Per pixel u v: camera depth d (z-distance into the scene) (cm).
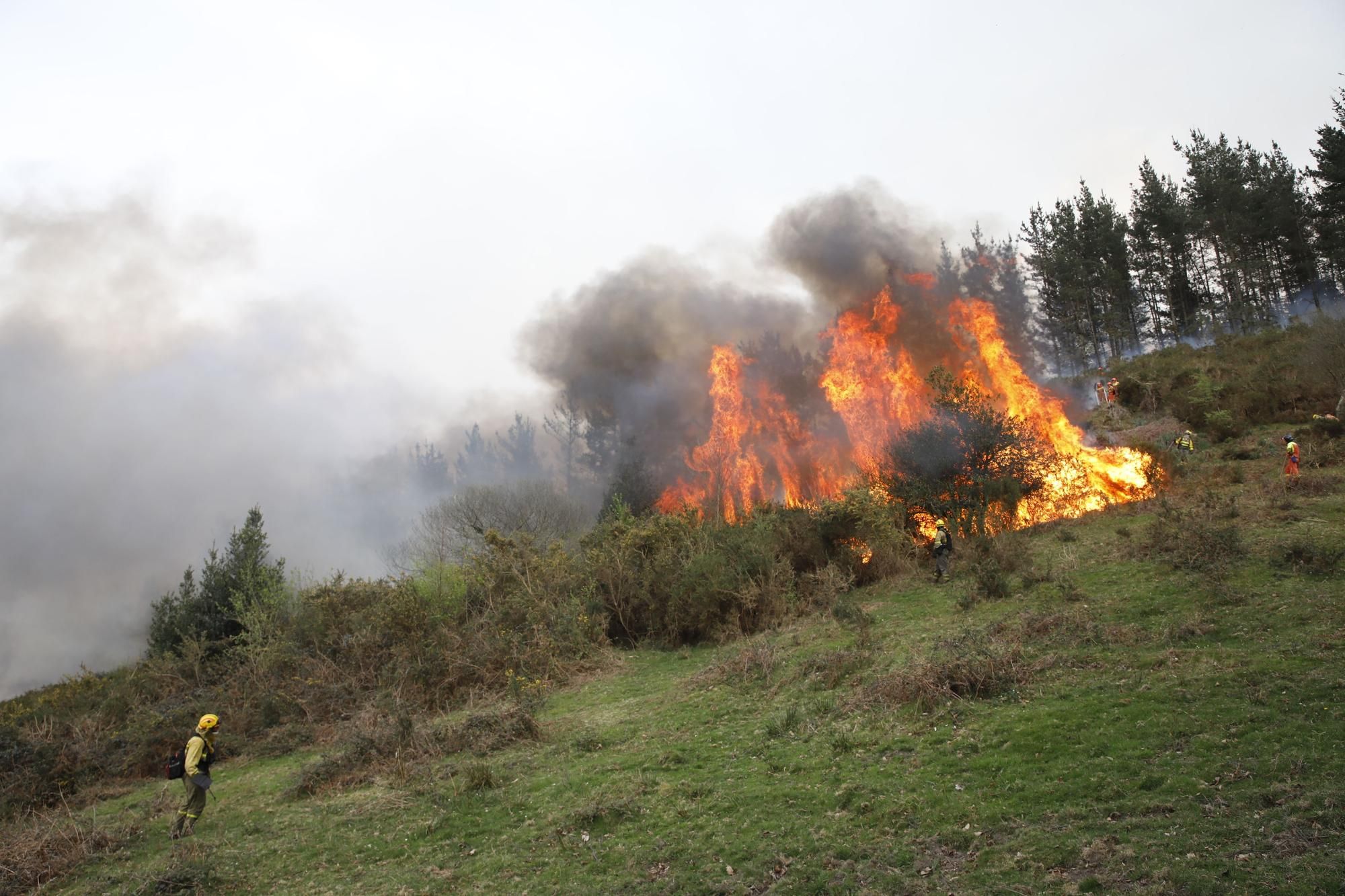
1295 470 2120
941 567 2080
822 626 1831
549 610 2297
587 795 1103
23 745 1661
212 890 980
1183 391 3494
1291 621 1129
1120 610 1353
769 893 755
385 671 2081
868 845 809
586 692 1836
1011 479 2403
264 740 1848
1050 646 1256
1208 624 1180
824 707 1254
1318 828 659
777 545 2425
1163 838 703
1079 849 715
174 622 2895
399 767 1352
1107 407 3672
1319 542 1455
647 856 883
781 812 930
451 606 2552
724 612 2230
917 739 1051
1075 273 5597
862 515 2416
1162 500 2028
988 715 1065
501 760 1351
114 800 1574
